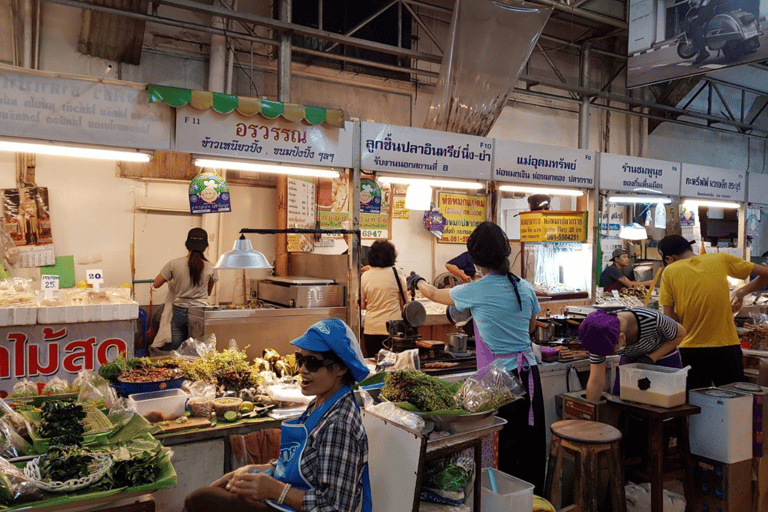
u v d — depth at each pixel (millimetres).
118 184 6363
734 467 3494
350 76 7262
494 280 3271
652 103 9289
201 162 3820
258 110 3879
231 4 6410
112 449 2365
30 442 2469
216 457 2885
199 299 5676
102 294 4301
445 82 5891
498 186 5266
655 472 3307
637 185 6094
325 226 6562
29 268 5934
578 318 4762
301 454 2082
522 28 5828
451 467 2568
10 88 3252
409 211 7789
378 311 4750
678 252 4387
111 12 5371
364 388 3049
